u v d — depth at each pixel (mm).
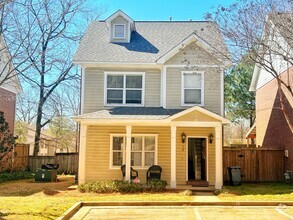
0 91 22125
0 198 12508
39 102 28500
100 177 17359
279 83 15438
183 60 17609
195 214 10516
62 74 27547
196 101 17500
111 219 9742
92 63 17578
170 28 20469
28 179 21172
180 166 17359
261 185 17281
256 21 14203
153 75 17938
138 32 20172
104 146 17516
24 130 36312
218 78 17500
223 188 15508
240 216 10156
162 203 12141
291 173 17922
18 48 13758
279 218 9828
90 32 20031
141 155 17500
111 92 17906
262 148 19484
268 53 15148
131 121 15914
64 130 36375
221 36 16125
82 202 11945
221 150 15969
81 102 17703
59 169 25188
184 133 17516
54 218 9148
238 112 30797
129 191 14680
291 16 13531
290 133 18297
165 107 17500
